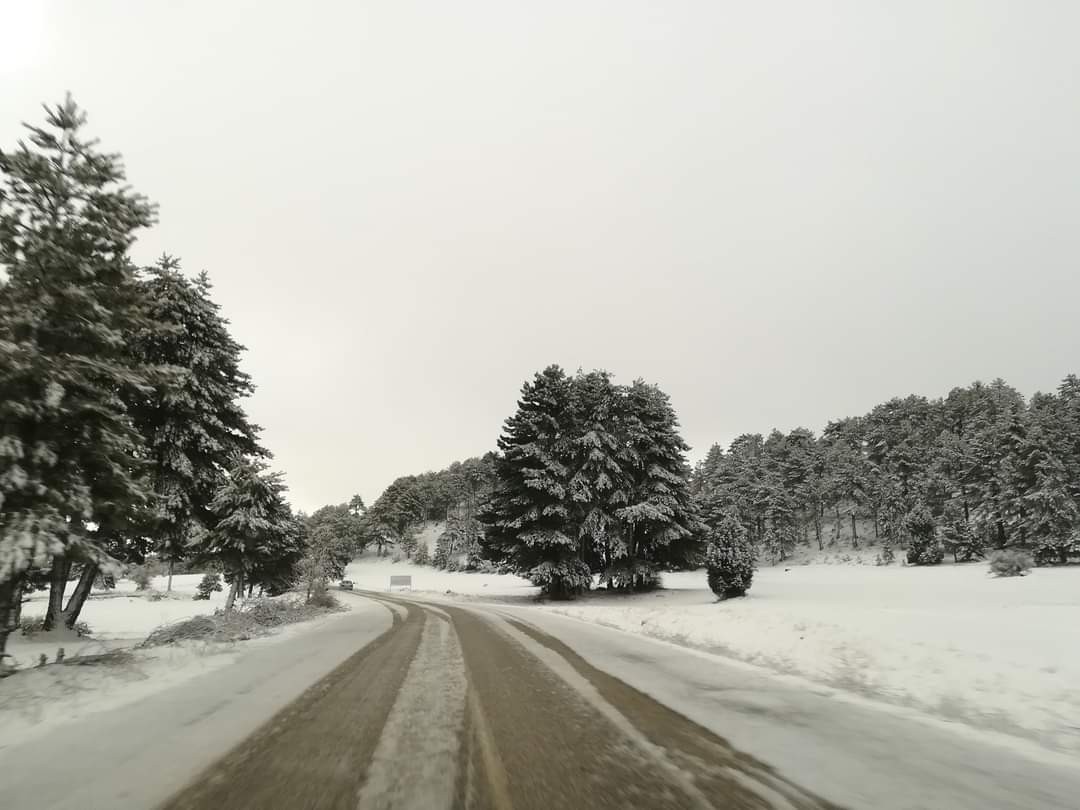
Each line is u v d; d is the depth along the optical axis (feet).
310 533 136.26
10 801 14.60
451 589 215.72
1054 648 33.45
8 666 31.48
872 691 28.63
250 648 45.52
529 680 31.37
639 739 20.08
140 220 38.01
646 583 145.48
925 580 136.67
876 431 398.62
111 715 23.62
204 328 67.26
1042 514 205.16
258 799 14.69
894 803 14.57
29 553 29.27
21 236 33.68
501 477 146.92
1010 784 15.96
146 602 150.30
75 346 35.78
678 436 150.41
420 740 19.90
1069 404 299.38
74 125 35.78
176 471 63.62
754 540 341.82
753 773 16.65
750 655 40.68
